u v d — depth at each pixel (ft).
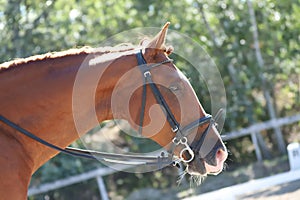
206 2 38.93
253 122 38.86
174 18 37.86
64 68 13.35
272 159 38.34
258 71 39.11
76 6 37.60
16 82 13.14
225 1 39.04
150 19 37.73
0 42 37.37
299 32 39.04
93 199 37.58
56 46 37.45
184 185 36.86
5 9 37.35
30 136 13.01
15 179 12.51
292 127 41.14
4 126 12.88
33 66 13.32
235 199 24.53
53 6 37.58
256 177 34.88
